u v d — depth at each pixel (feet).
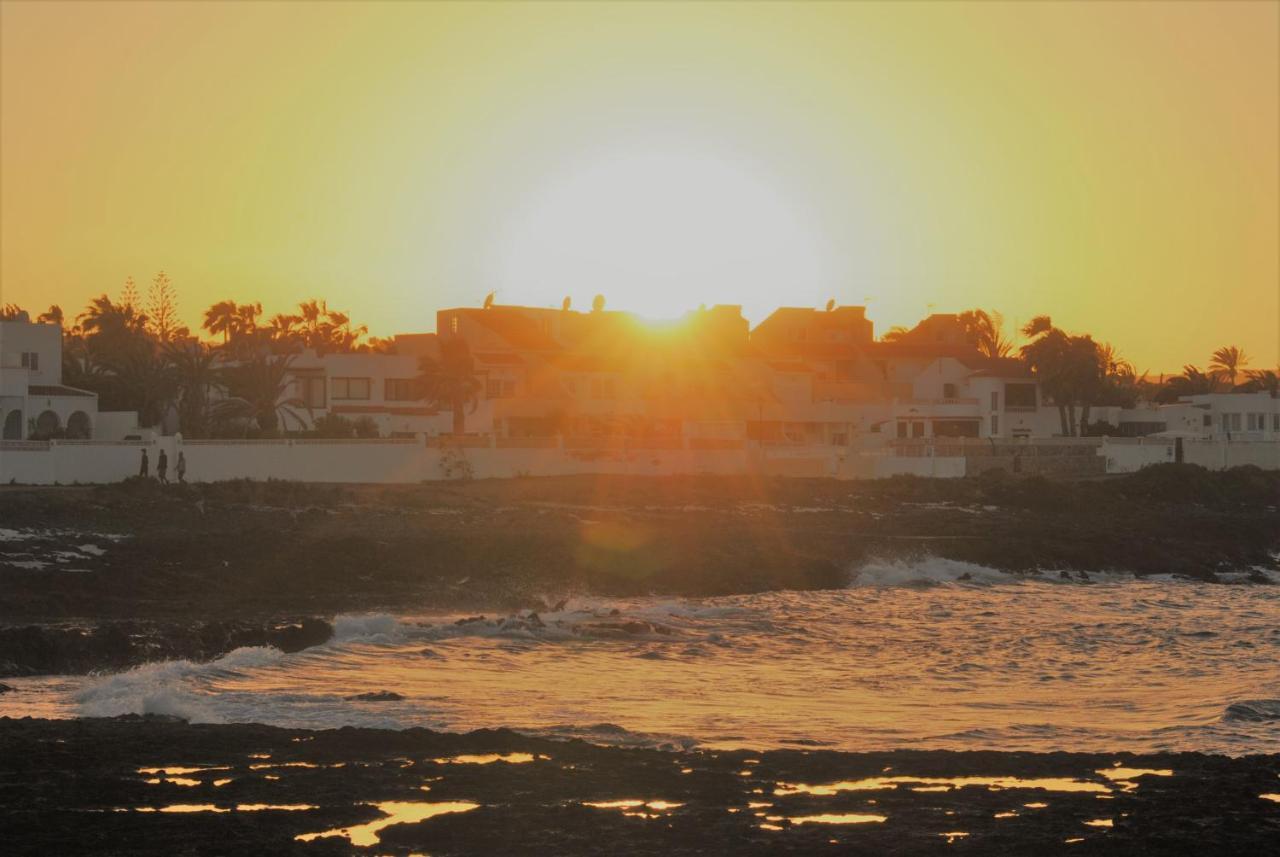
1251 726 296.71
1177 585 630.33
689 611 480.23
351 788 215.51
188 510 602.44
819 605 517.96
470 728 274.77
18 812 197.36
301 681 330.13
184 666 340.59
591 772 229.04
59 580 456.04
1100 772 238.07
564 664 371.76
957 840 193.26
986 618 492.95
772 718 301.22
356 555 528.63
